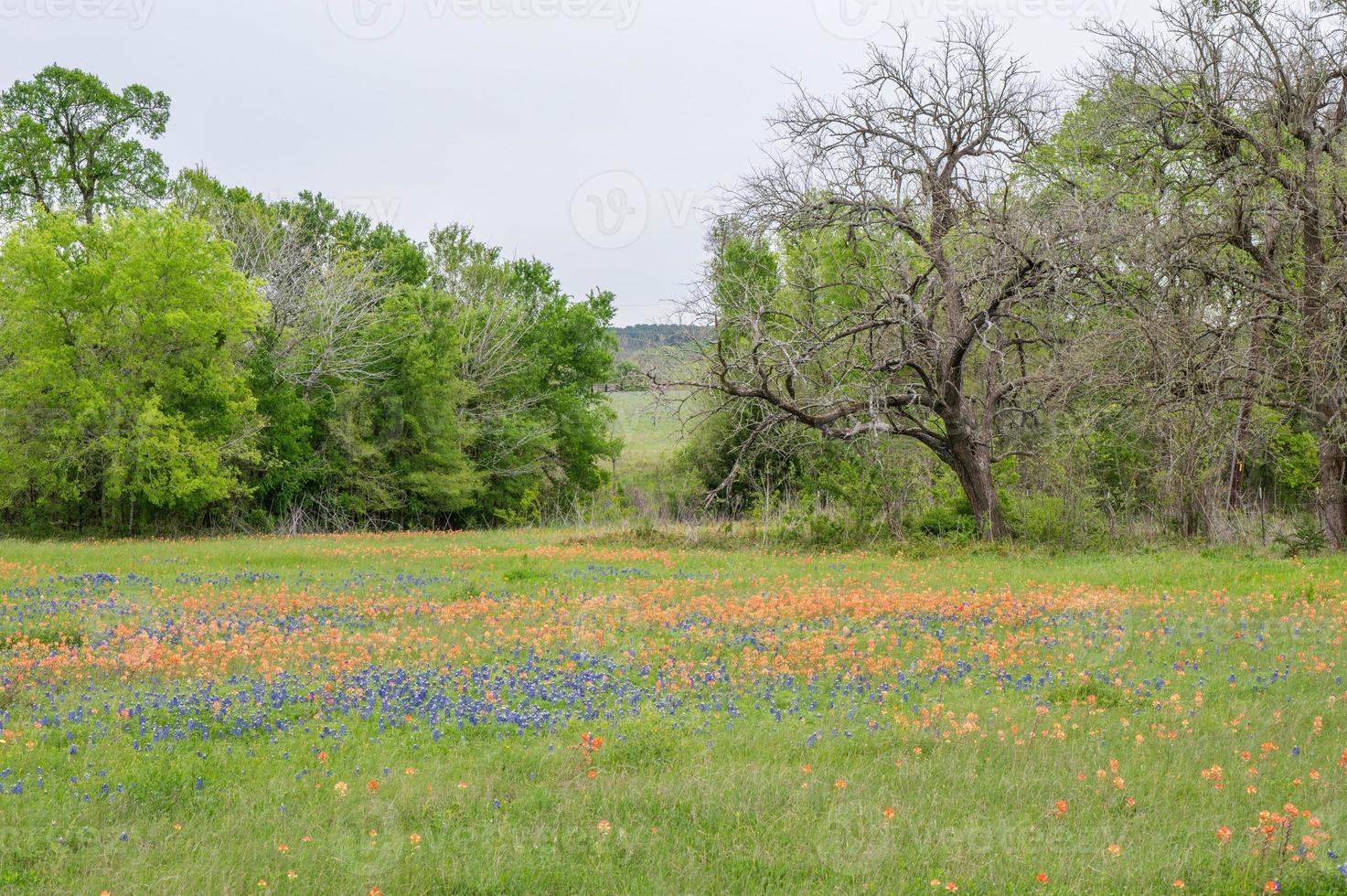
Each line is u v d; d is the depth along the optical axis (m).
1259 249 26.55
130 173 51.78
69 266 37.66
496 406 53.66
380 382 48.00
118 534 39.72
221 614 16.38
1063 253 25.88
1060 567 23.28
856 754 9.04
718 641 13.90
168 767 8.52
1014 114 27.88
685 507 45.34
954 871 6.47
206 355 39.34
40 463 37.19
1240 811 7.54
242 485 41.84
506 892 6.28
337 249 53.03
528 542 33.22
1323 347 24.27
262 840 7.02
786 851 6.83
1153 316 25.19
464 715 10.10
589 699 10.85
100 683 11.71
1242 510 30.00
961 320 28.02
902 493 31.14
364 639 14.05
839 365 29.50
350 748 9.20
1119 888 6.27
